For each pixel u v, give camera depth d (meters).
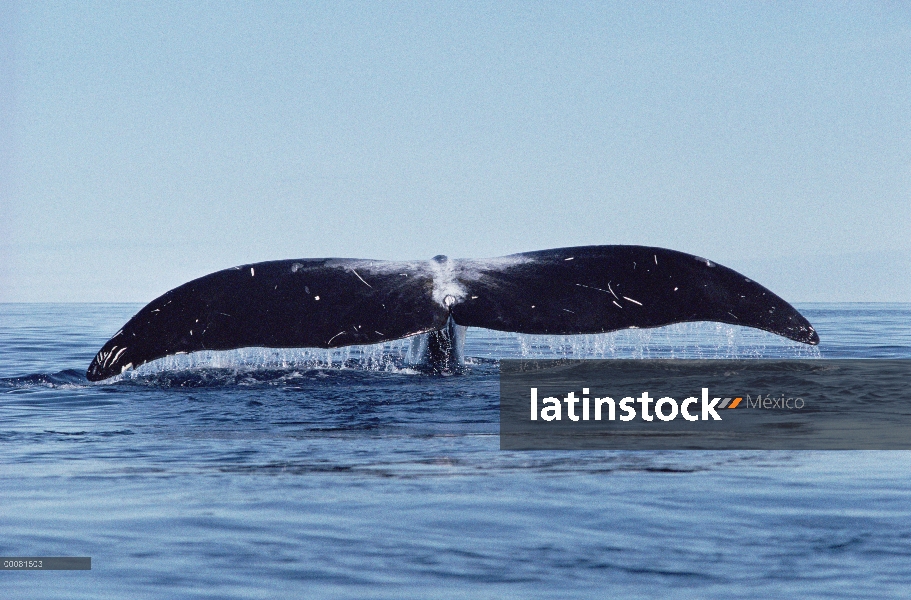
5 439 33.28
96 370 37.44
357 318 37.72
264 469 28.11
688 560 19.86
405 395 40.56
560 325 37.12
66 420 37.12
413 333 36.97
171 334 37.84
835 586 18.25
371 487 25.86
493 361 50.81
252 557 20.08
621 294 38.53
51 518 23.00
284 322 37.78
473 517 22.91
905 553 20.22
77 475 27.55
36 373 54.88
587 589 18.19
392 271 40.16
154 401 40.69
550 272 39.91
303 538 21.31
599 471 27.91
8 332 104.19
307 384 43.09
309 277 39.78
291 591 18.08
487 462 29.09
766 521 22.67
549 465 28.69
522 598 17.72
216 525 22.34
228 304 38.66
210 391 42.16
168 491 25.52
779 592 17.97
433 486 25.95
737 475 27.42
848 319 132.88
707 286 38.91
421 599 17.69
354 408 38.03
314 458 29.62
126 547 20.77
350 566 19.52
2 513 23.45
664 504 24.14
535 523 22.45
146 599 17.72
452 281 39.38
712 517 22.98
